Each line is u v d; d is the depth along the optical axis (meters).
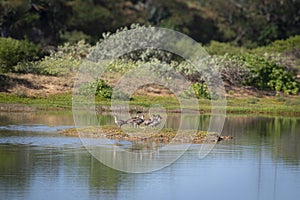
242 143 88.50
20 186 61.31
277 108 132.75
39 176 65.31
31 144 81.69
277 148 84.62
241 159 76.75
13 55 136.88
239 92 144.75
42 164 70.50
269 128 106.00
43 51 160.25
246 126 108.06
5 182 62.53
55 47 178.62
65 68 139.38
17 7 186.38
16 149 78.12
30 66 137.50
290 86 151.00
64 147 80.38
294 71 163.62
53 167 69.31
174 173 68.88
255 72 149.38
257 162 75.12
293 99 145.88
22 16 187.88
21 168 68.38
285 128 106.50
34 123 99.81
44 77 134.38
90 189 61.00
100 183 63.38
